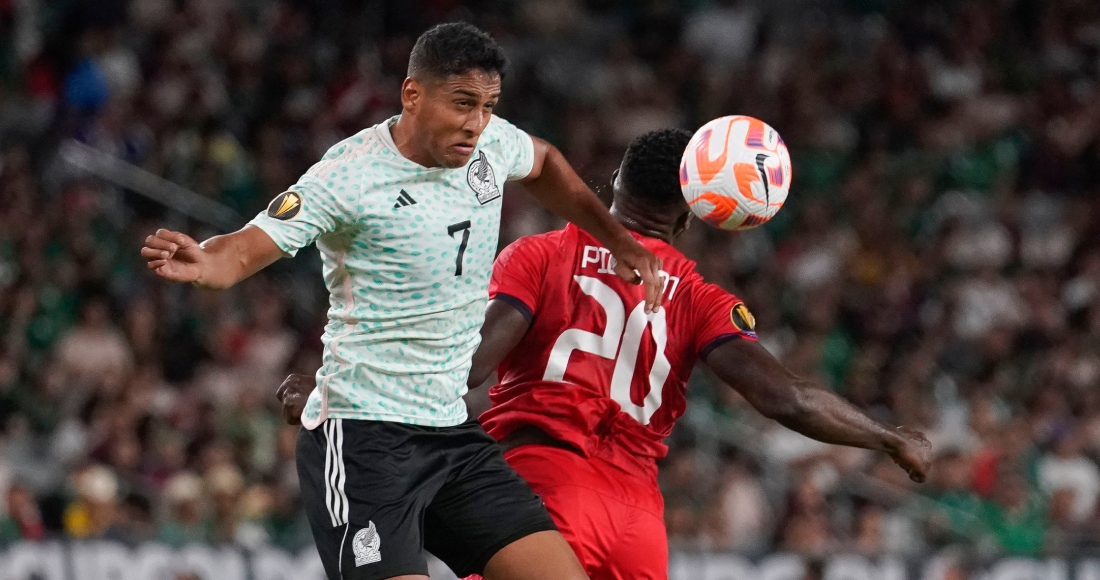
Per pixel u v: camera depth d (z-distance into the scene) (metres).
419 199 13.47
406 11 61.03
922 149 61.31
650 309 15.17
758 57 64.62
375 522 13.48
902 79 63.69
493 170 14.15
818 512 36.81
